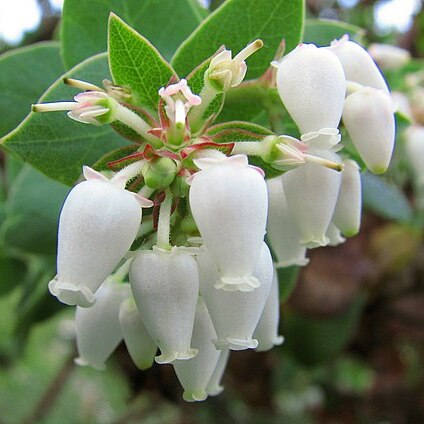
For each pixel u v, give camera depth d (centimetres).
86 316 5
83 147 5
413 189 10
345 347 11
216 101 5
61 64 6
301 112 5
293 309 9
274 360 11
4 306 14
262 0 5
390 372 12
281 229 5
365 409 13
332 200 5
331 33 6
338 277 9
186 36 6
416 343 12
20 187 7
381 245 10
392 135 5
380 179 9
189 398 5
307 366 10
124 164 5
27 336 9
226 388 13
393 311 10
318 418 13
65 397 18
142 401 14
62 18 6
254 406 12
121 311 5
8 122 6
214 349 5
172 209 5
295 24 5
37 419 12
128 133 5
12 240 7
